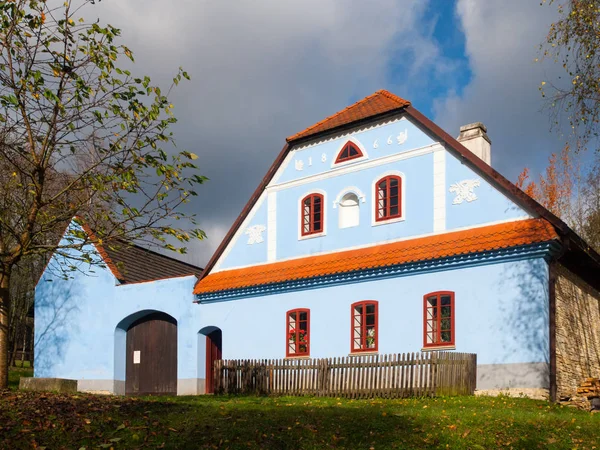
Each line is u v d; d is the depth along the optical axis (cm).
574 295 2117
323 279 2259
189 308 2606
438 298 1994
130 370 2747
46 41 1379
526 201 1897
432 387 1708
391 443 1142
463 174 2048
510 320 1848
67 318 2862
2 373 1448
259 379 2056
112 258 2825
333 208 2352
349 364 1883
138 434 1134
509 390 1812
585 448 1156
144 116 1400
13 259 1428
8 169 1504
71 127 1396
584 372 2088
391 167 2222
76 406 1282
